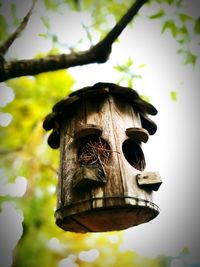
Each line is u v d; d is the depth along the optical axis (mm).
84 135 2719
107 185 2484
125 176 2543
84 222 2633
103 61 2295
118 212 2490
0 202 3426
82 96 3008
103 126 2816
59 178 2789
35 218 3480
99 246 3906
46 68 2191
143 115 3262
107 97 2990
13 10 2752
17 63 2146
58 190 2729
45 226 3586
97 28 3172
